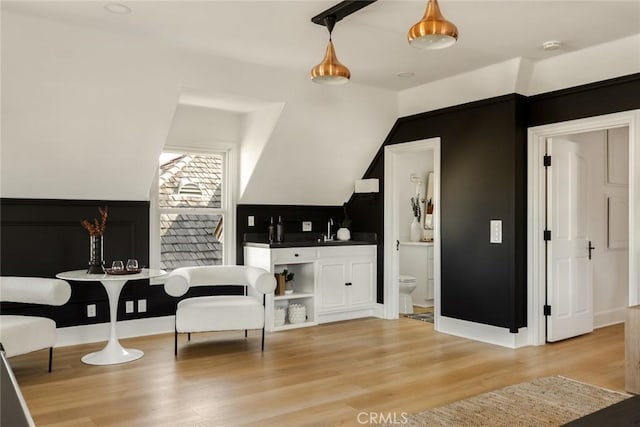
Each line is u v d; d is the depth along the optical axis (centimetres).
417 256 668
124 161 453
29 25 339
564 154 485
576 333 493
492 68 455
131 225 491
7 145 397
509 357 420
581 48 408
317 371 380
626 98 397
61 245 455
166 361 404
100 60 378
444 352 436
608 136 559
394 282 579
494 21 351
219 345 457
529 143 461
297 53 416
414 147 545
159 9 328
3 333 331
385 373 376
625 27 364
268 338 485
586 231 510
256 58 428
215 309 425
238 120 555
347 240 605
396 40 386
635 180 389
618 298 572
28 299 381
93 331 466
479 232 480
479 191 480
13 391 109
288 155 537
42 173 430
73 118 403
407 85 521
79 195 462
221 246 559
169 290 418
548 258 469
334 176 590
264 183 555
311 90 489
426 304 661
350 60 436
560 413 300
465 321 491
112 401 316
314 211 617
